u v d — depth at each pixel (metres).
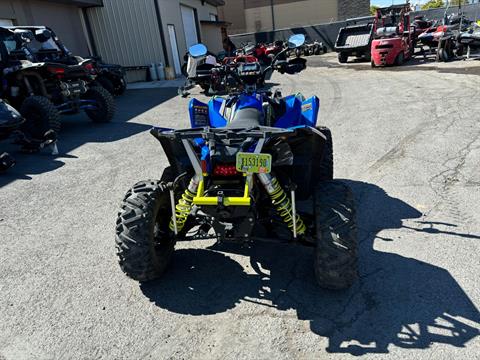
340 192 2.85
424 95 9.73
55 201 5.12
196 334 2.71
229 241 2.98
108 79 13.83
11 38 9.32
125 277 3.40
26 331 2.83
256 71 3.59
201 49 3.66
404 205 4.29
